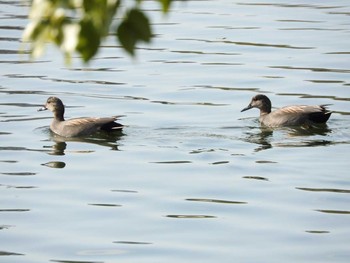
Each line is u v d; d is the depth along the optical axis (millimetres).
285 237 13898
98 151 19219
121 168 17844
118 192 16266
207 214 15023
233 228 14312
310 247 13477
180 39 30719
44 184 16828
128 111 22703
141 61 28000
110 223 14594
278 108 22766
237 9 35719
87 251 13359
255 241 13734
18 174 17516
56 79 26062
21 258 13117
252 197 15914
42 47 5582
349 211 15148
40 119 22109
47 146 19750
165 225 14477
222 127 21266
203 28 32250
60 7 5496
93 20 5484
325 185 16578
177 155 18750
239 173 17375
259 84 25234
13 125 21547
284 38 30562
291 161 18203
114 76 26359
